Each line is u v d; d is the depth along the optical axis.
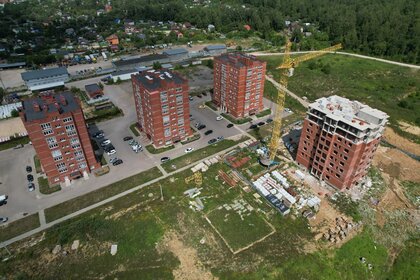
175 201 100.62
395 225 94.62
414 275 83.00
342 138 94.12
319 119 100.81
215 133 138.38
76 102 105.81
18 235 89.12
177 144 130.25
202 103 165.38
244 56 149.62
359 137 89.06
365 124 90.38
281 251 84.88
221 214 95.88
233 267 80.44
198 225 92.19
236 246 86.00
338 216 95.38
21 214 96.00
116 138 134.50
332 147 99.19
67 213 96.19
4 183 108.44
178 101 120.75
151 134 127.56
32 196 102.81
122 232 89.62
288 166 117.06
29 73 184.50
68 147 103.25
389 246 89.56
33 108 100.75
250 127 142.38
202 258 82.75
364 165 101.62
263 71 143.38
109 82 190.75
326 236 88.81
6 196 102.62
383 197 103.62
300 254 84.19
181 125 128.50
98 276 78.50
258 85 146.50
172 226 91.75
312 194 103.25
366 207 98.62
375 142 97.25
